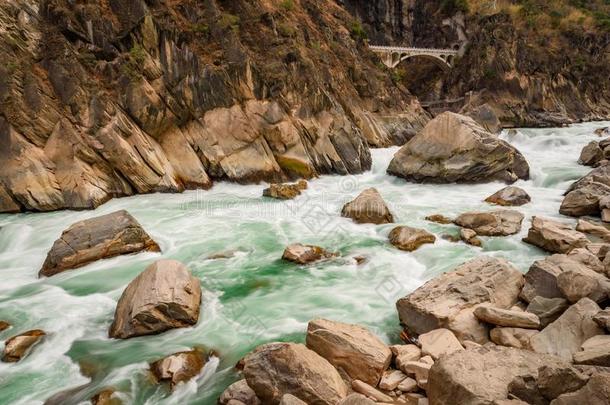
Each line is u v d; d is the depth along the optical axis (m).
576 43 70.88
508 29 64.50
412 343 10.33
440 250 15.80
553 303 10.29
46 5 23.67
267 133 27.47
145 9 25.45
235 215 20.64
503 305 10.93
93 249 14.84
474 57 66.00
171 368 9.20
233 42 28.02
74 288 13.35
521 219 17.61
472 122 26.61
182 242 17.12
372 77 42.75
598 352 7.54
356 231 18.23
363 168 29.95
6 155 20.62
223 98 26.61
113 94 23.91
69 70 22.69
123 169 22.92
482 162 25.09
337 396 7.63
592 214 19.08
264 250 16.45
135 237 15.66
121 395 8.66
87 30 24.48
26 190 20.42
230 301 12.63
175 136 25.44
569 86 66.75
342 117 30.62
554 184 25.34
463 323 9.99
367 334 9.56
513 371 7.42
